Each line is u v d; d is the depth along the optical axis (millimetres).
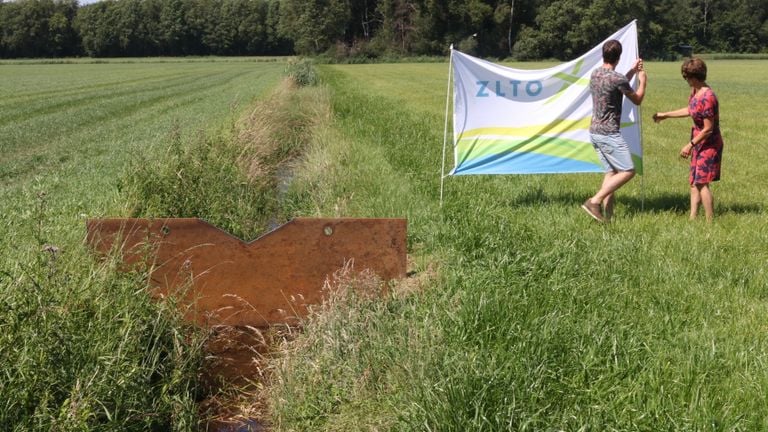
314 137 15953
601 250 6504
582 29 96000
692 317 4996
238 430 4188
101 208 7934
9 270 4750
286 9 115000
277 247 5312
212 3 133750
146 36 131000
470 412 3721
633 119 8328
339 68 74000
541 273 5812
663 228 7414
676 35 101500
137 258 5195
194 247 5254
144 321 4496
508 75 8562
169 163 8938
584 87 8594
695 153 7672
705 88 7441
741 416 3676
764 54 98875
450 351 4406
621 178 7660
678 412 3721
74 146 15586
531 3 102875
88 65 94875
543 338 4473
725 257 6352
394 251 5402
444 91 34156
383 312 5031
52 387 3695
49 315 3930
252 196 9297
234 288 5332
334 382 4348
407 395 3980
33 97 32781
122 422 3676
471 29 103750
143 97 33031
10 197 9484
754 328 4793
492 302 5016
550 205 8602
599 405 3809
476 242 6773
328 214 8422
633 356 4285
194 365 4621
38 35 126375
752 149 13625
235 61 108000
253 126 13375
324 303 5086
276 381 4551
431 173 10727
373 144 14289
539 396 3850
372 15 114062
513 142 8695
